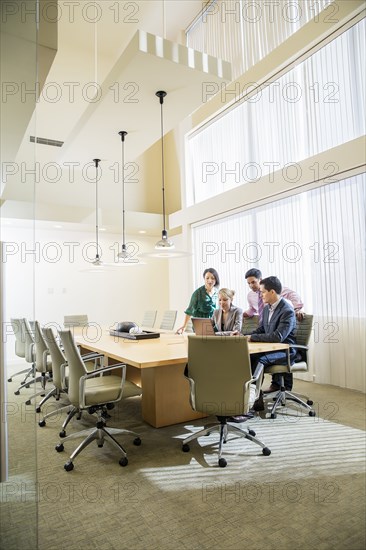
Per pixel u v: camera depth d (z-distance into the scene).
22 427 1.35
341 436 2.82
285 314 3.29
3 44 1.41
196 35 6.81
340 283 4.29
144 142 4.19
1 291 1.27
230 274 6.14
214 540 1.62
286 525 1.72
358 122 4.09
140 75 2.94
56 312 6.94
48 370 3.74
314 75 4.62
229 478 2.18
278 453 2.52
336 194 4.34
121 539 1.64
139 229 7.28
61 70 6.86
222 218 6.36
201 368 2.37
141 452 2.58
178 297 7.91
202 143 6.98
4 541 1.32
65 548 1.58
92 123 3.72
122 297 7.68
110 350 3.00
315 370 4.57
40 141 6.81
